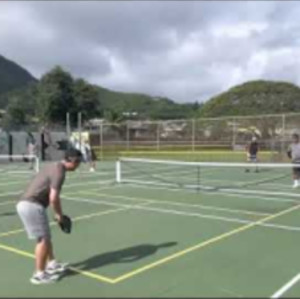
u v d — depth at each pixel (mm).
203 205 13664
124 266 7648
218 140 32812
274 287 6684
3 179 21234
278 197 15297
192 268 7547
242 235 9883
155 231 10234
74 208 13133
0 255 8398
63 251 8570
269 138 30750
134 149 35938
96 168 27250
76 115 66500
